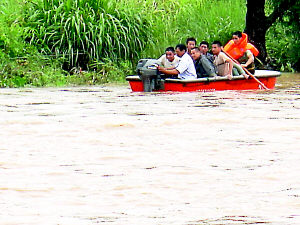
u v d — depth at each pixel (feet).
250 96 120.57
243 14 189.37
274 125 83.61
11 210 47.67
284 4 176.24
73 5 165.17
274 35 190.19
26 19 164.76
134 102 111.04
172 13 189.16
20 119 89.61
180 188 53.57
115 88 141.49
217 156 65.57
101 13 164.96
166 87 130.62
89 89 138.92
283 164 61.72
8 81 147.02
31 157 65.36
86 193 52.16
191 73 132.57
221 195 51.44
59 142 73.46
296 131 79.56
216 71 134.72
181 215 46.37
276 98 116.67
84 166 61.41
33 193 52.16
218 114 93.76
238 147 69.87
